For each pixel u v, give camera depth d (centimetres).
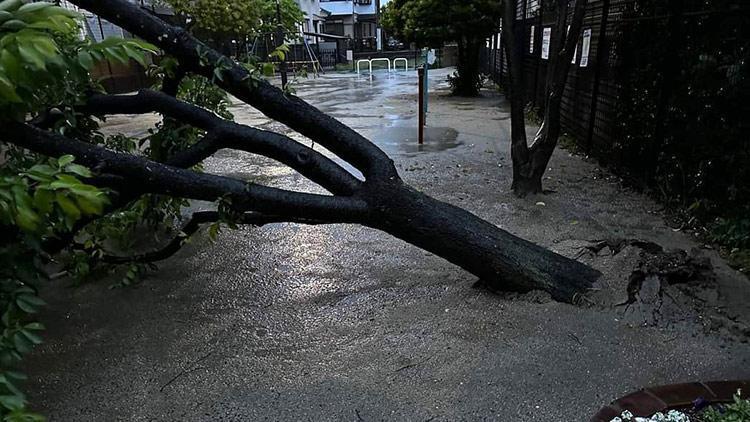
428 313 266
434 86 1469
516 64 423
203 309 277
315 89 1458
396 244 355
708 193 358
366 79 1780
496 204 427
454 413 196
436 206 270
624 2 484
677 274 263
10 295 149
